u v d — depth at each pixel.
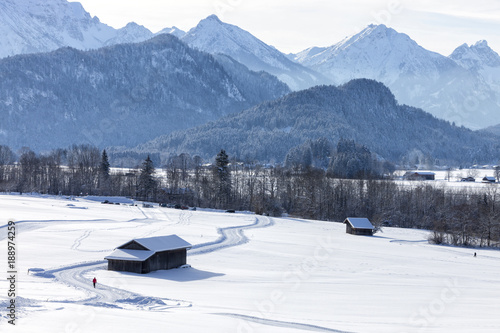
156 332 46.72
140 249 84.25
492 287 79.81
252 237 126.44
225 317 54.81
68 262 85.19
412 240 138.75
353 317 58.50
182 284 74.38
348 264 97.25
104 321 49.16
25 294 61.12
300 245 118.19
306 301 65.88
